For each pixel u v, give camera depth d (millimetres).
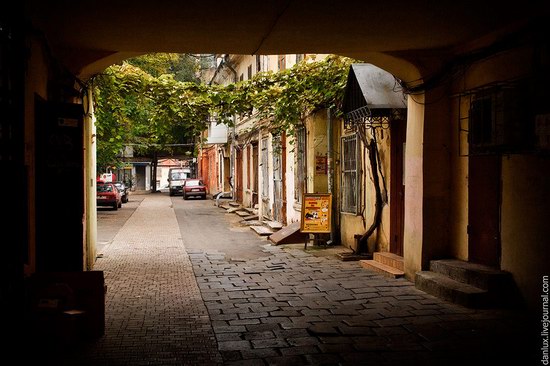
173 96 11945
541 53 6438
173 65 38000
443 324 6484
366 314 6992
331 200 13055
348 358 5363
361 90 9750
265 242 14734
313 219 13016
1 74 4977
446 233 8797
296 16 6824
